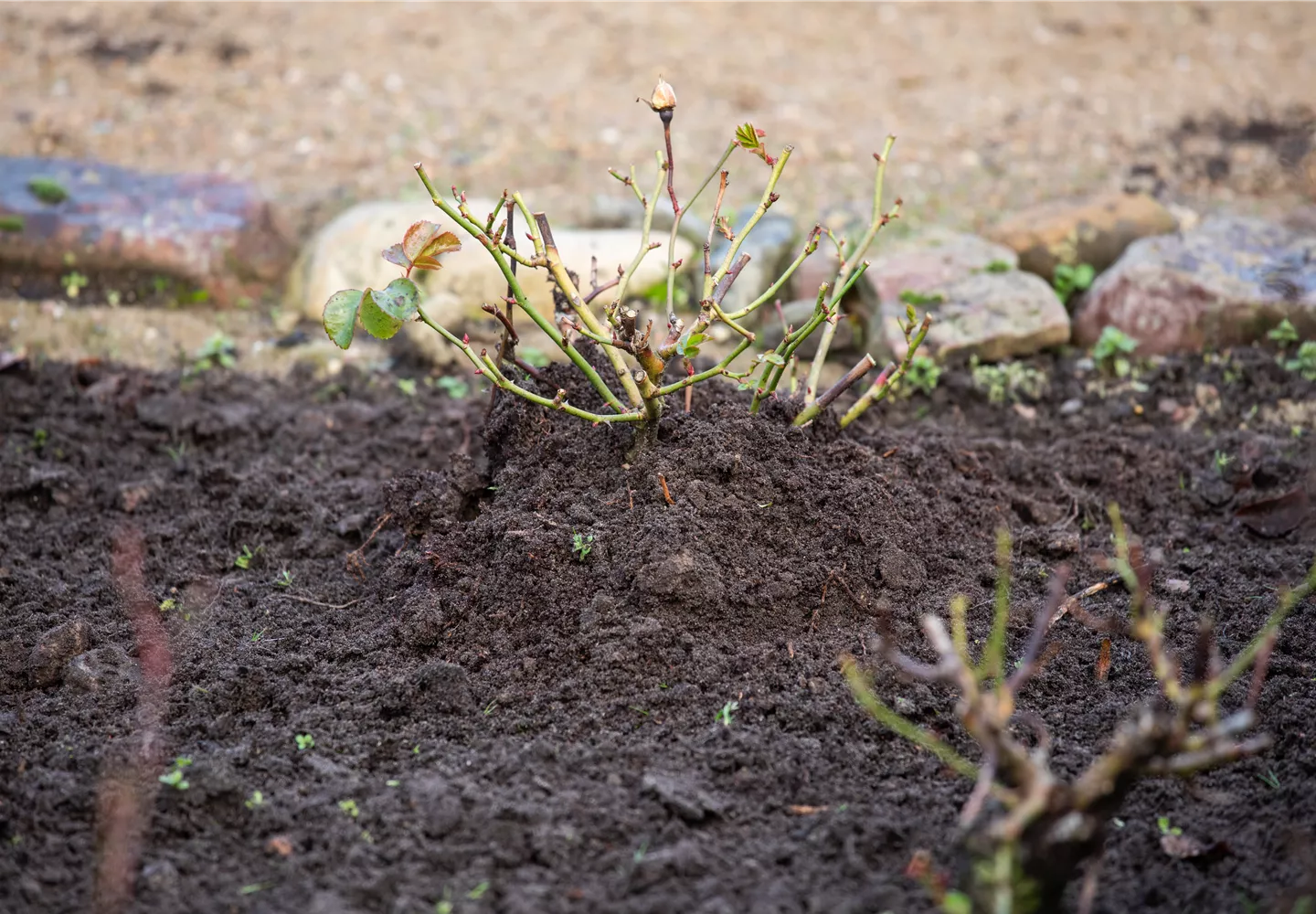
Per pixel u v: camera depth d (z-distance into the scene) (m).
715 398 2.04
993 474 2.12
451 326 2.32
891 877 1.82
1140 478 2.15
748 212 2.46
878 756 1.88
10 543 2.07
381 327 1.89
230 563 2.06
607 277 2.34
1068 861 1.75
